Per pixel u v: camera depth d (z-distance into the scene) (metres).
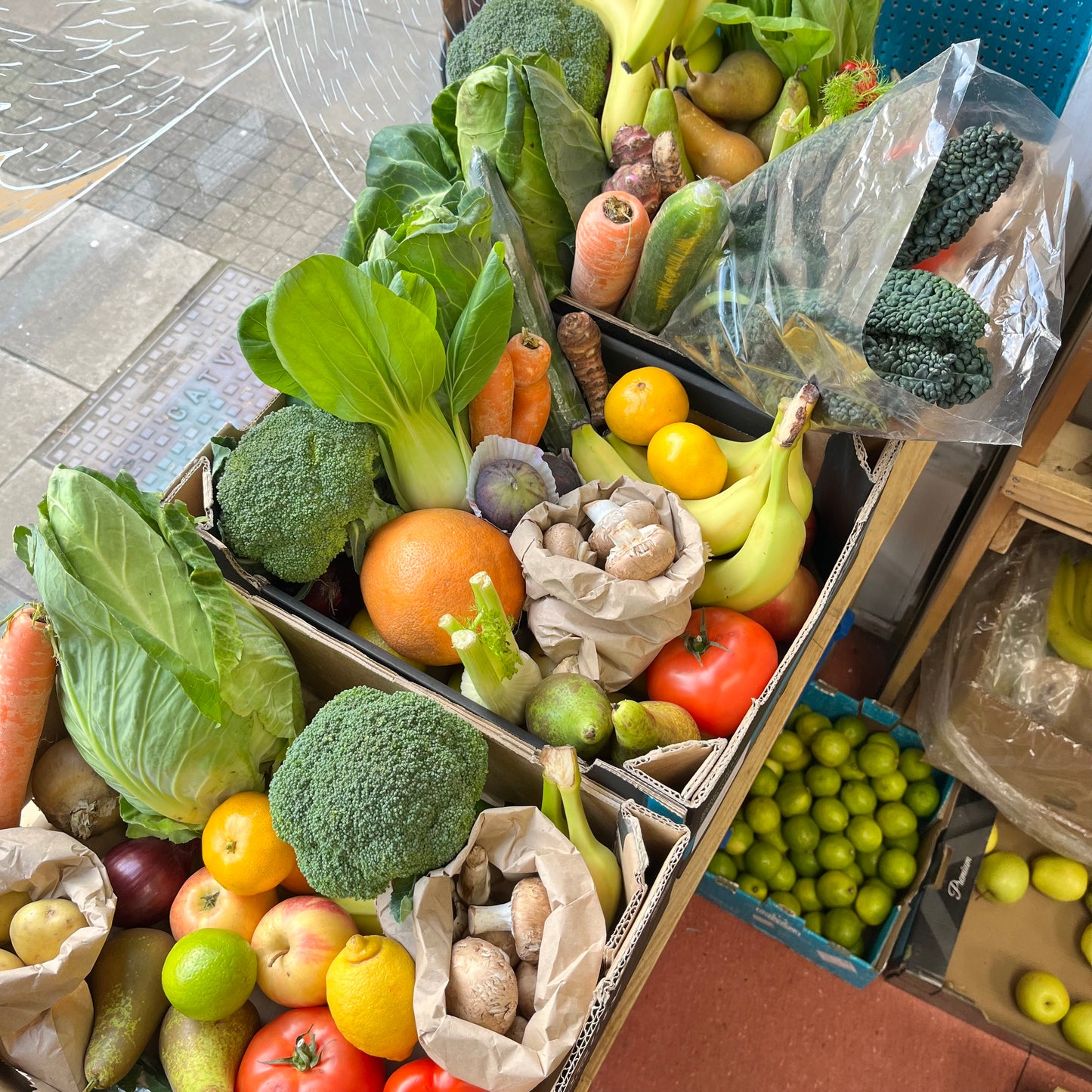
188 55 1.06
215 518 0.94
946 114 0.92
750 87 1.17
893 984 1.50
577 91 1.21
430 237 0.94
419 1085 0.70
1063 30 1.22
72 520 0.78
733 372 1.06
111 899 0.80
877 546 1.20
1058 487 1.17
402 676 0.86
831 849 1.42
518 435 1.06
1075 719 1.38
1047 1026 1.42
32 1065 0.75
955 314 0.87
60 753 0.89
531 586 0.90
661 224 1.00
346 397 0.90
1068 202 1.01
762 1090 1.44
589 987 0.68
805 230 0.97
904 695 1.73
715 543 1.00
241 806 0.82
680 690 0.92
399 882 0.73
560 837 0.74
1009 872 1.45
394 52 1.21
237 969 0.74
